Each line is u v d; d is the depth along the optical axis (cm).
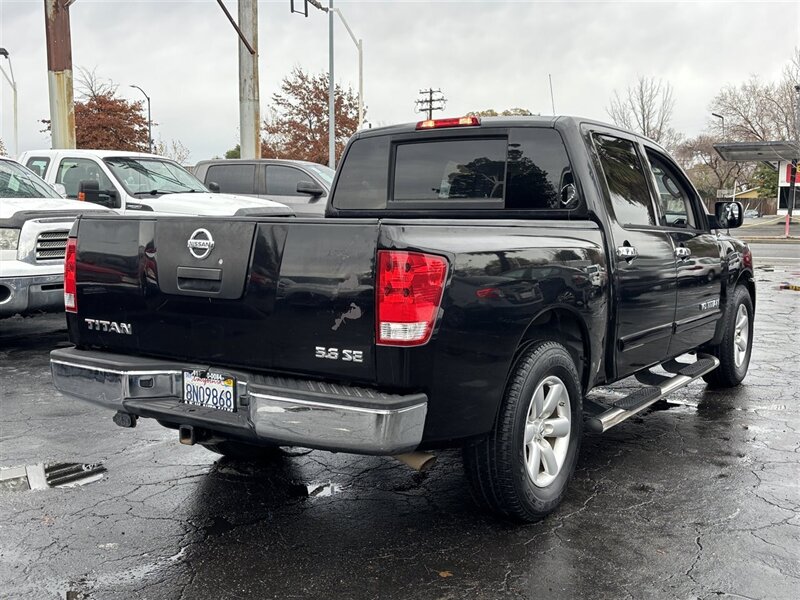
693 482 447
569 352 420
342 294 327
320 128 4334
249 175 1359
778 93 4738
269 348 346
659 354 523
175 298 371
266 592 323
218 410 361
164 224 374
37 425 562
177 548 364
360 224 325
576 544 367
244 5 1544
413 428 321
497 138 476
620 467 474
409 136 507
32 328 987
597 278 422
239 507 413
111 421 573
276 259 342
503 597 318
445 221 342
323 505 416
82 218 408
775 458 490
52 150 1133
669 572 338
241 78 1572
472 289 338
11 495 430
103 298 398
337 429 318
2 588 326
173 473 465
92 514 404
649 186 525
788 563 346
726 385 673
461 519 396
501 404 367
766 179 6147
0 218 761
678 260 527
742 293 664
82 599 318
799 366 772
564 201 452
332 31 2731
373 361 322
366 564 347
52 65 1489
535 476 387
